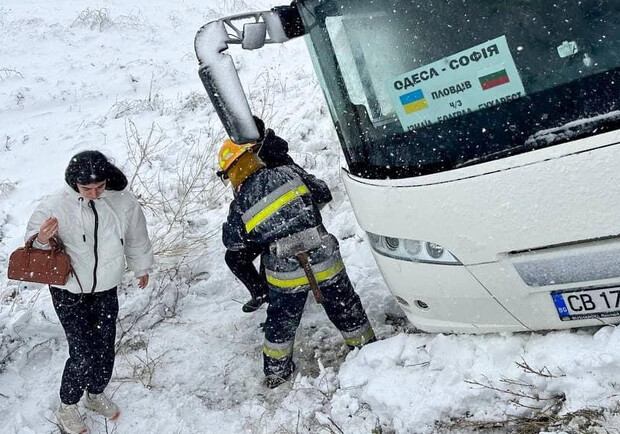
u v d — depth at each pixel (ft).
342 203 21.68
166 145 27.66
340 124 13.08
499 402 11.75
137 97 36.68
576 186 10.22
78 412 14.40
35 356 16.97
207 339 17.16
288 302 14.37
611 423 10.36
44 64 42.14
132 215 14.07
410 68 11.64
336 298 14.48
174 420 14.57
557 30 10.43
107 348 14.23
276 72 35.76
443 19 11.19
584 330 11.73
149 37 46.98
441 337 12.98
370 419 12.95
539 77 10.58
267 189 13.82
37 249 12.99
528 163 10.55
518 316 11.71
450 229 11.53
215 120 30.40
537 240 10.75
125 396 15.44
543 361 11.60
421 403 12.32
